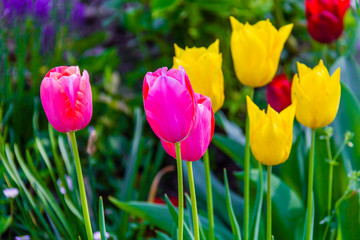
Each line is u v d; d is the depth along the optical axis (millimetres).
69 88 896
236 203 1261
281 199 1177
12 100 1596
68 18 1762
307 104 992
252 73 1073
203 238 1054
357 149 1245
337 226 1166
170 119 864
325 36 1330
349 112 1259
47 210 1109
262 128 950
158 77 853
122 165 1759
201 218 1217
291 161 1249
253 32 1063
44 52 1737
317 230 1199
